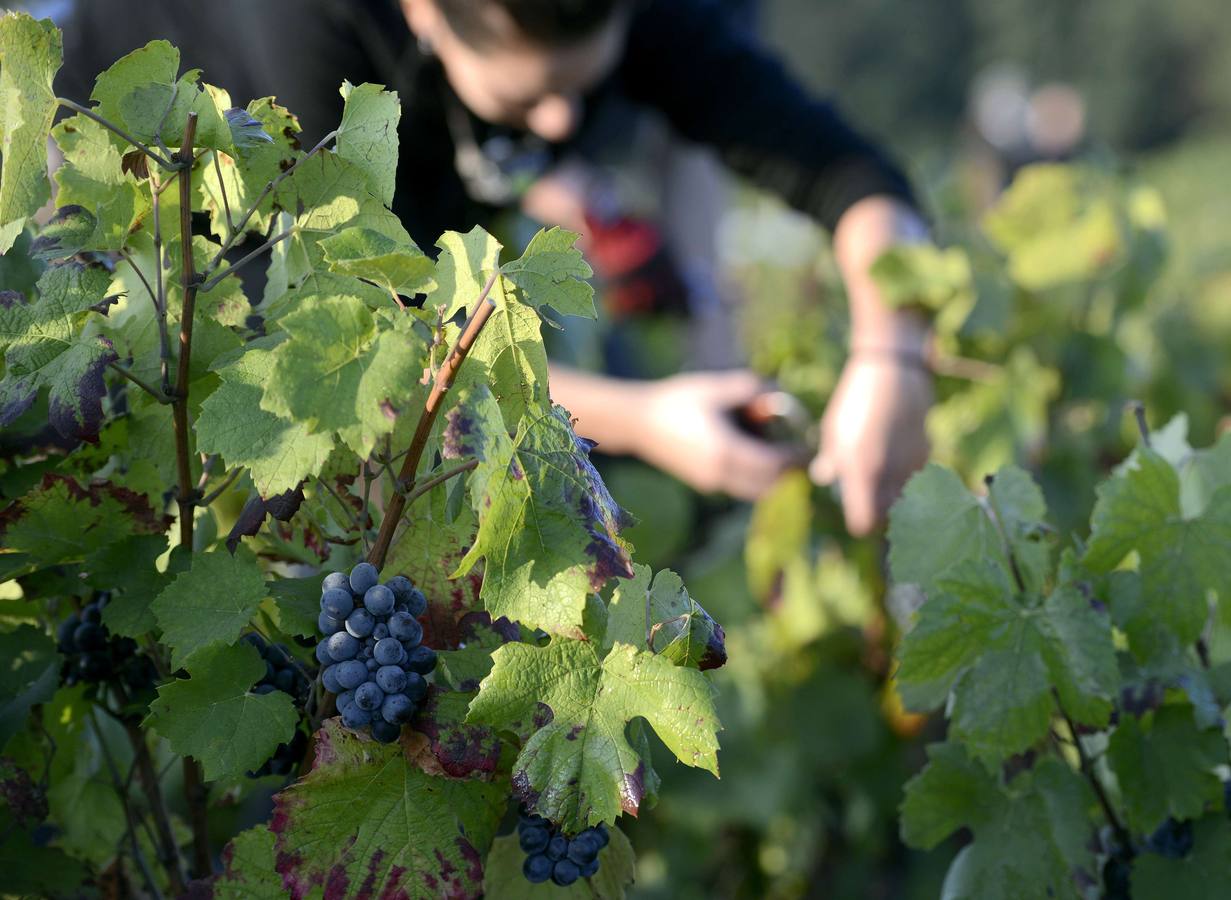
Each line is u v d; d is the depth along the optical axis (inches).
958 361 88.9
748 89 98.7
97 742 38.4
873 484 86.5
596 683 27.4
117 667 33.7
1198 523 35.1
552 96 76.4
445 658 28.7
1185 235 315.9
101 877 37.5
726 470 89.0
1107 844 37.7
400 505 27.7
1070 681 34.1
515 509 26.3
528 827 28.3
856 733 94.6
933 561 38.4
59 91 76.8
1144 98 1039.6
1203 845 35.7
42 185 28.8
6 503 33.0
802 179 97.6
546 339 98.2
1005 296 86.4
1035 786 36.0
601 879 31.5
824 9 1109.1
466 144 81.9
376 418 25.2
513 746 29.2
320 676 27.9
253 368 27.1
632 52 97.7
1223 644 53.7
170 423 32.5
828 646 95.7
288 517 28.5
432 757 27.5
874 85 1106.7
